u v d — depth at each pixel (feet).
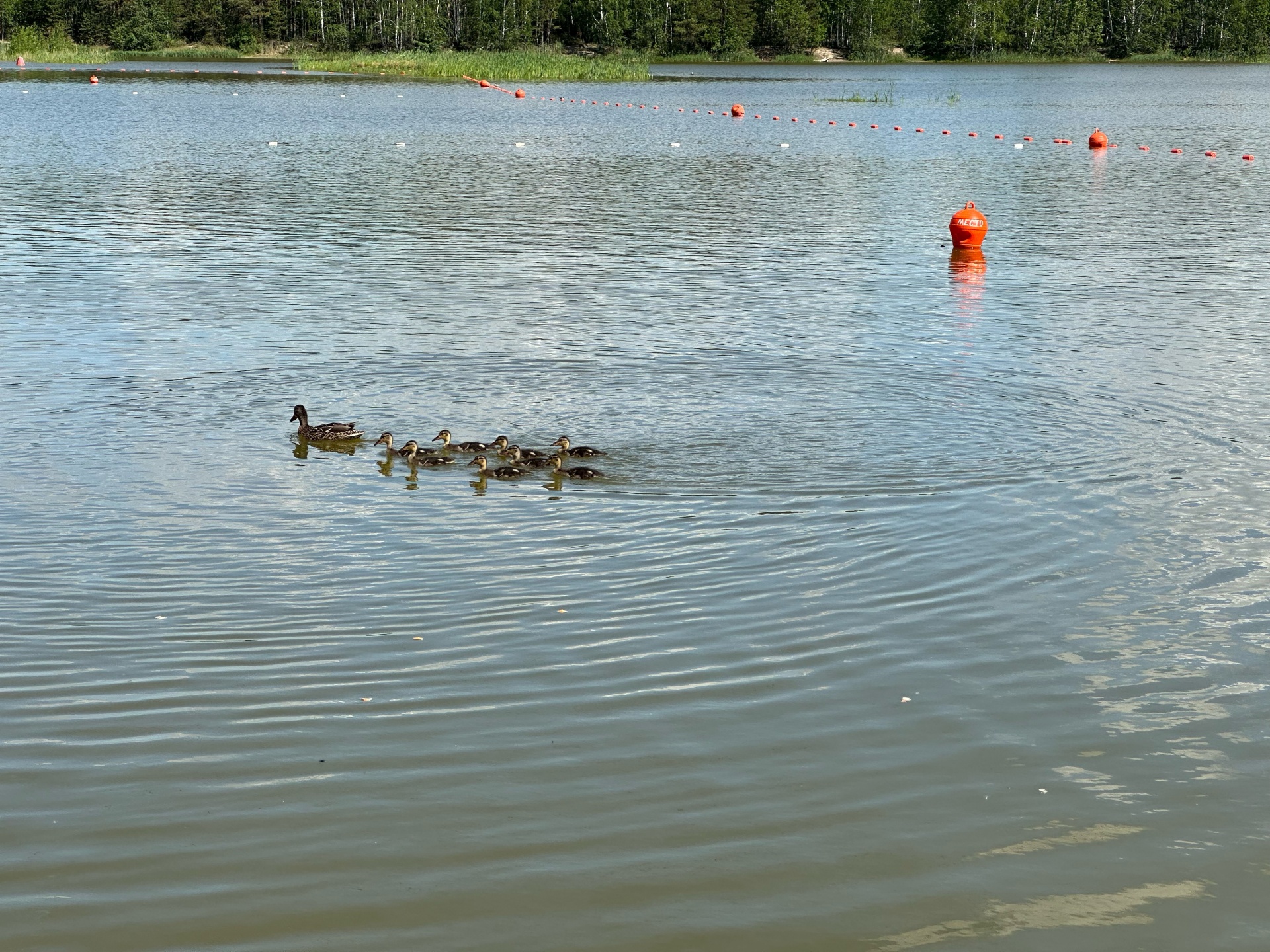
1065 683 38.63
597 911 28.50
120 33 515.91
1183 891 29.43
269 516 51.37
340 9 526.16
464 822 31.48
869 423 63.72
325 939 27.50
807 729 35.86
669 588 44.93
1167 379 72.33
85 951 26.96
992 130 253.85
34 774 33.19
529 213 136.46
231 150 195.72
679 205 144.46
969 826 31.63
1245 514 51.93
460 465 57.57
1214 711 37.14
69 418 63.41
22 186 150.82
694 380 71.26
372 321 84.64
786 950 27.45
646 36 551.59
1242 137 237.04
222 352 76.48
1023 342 81.25
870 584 45.37
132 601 43.34
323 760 33.99
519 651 40.11
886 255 113.29
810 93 370.32
